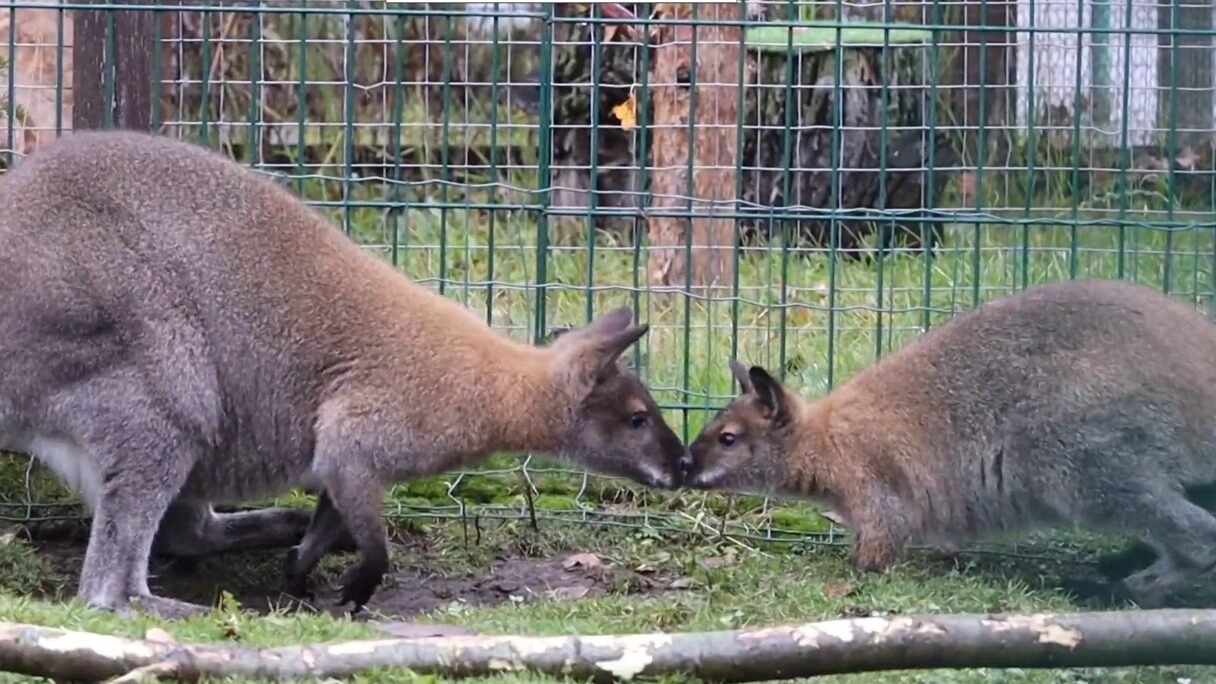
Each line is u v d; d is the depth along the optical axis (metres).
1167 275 9.30
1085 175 13.30
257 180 8.23
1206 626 5.82
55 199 7.83
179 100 11.75
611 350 8.43
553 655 6.00
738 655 5.95
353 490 8.01
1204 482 8.09
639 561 8.89
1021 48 13.47
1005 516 8.46
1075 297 8.34
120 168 7.96
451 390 8.13
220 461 8.13
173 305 7.85
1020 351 8.34
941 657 5.87
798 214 9.23
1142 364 8.05
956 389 8.49
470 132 14.34
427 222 13.03
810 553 9.03
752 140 13.70
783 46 12.30
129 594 7.79
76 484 7.98
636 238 9.70
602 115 14.38
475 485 9.67
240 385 8.01
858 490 8.66
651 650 5.99
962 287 11.02
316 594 8.62
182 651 5.93
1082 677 6.70
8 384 7.75
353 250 8.31
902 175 13.84
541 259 9.36
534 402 8.34
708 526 9.27
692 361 10.77
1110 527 8.13
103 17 9.48
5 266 7.75
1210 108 13.24
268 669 5.93
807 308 10.51
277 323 8.00
